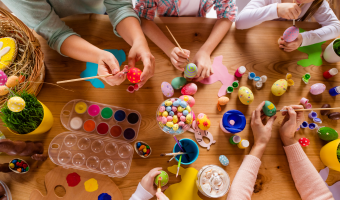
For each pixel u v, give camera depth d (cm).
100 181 79
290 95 93
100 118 86
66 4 92
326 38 97
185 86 86
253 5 103
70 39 80
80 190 78
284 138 85
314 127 87
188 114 71
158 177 72
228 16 94
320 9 103
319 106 93
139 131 84
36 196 77
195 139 85
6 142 62
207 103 89
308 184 79
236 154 85
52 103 84
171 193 79
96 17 93
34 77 71
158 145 83
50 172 78
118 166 81
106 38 91
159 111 72
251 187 78
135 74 73
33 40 72
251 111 90
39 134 81
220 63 94
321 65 98
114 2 87
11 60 72
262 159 85
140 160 82
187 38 95
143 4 92
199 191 80
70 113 85
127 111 86
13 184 77
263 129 84
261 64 95
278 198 82
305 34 95
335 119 91
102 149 82
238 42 96
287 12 89
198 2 108
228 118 83
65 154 81
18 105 57
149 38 94
